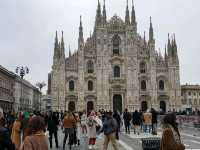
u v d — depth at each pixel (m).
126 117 59.50
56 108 122.94
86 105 126.44
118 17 130.38
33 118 11.30
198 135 53.56
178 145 13.91
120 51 129.00
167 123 14.45
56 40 125.69
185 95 183.75
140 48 129.50
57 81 124.12
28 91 188.50
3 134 13.69
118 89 127.31
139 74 128.00
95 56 128.25
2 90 118.56
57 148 37.25
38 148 10.80
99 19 129.00
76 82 126.56
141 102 127.69
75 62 127.12
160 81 128.38
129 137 51.09
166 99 127.50
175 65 127.44
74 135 40.25
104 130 31.62
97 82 126.50
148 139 21.45
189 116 75.31
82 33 127.56
